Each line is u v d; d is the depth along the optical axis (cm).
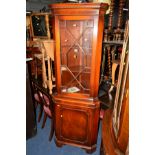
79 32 178
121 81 128
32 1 381
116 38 248
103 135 131
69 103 190
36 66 291
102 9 150
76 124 199
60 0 418
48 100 231
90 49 177
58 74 186
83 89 192
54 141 236
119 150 109
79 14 155
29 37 283
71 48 185
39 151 218
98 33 157
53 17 166
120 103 121
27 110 232
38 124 278
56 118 206
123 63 124
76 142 209
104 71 279
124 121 103
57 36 170
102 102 240
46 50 234
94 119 191
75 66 195
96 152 212
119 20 247
